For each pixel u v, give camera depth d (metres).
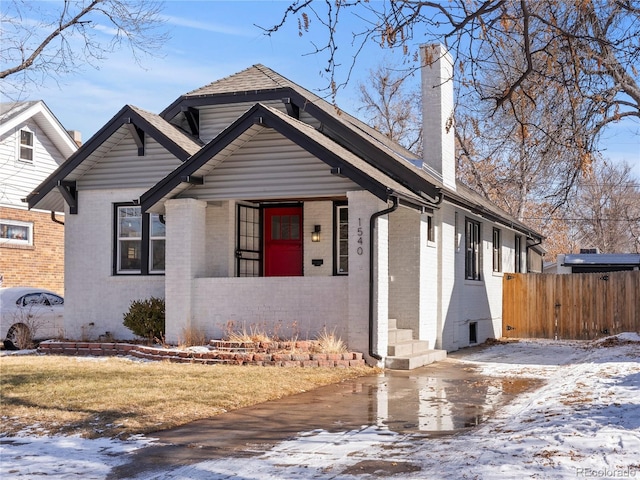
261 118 15.48
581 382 11.99
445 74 20.09
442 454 7.67
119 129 18.52
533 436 7.96
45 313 19.66
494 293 25.16
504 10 8.44
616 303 24.06
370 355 15.05
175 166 18.41
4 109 25.89
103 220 18.92
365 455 7.79
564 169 14.61
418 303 17.44
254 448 8.23
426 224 18.12
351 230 15.30
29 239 25.94
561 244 46.28
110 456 7.98
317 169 15.75
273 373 13.60
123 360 15.62
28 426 9.43
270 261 19.09
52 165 27.47
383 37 8.41
